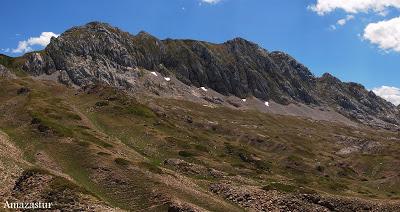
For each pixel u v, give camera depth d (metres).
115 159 77.06
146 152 108.25
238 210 65.38
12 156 72.00
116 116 141.12
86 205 53.28
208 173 91.62
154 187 66.00
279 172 132.88
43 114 117.19
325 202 70.19
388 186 137.00
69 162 77.56
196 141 134.75
